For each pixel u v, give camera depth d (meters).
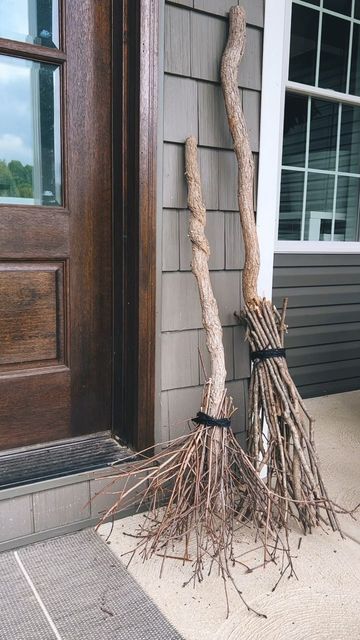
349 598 1.35
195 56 1.67
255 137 1.84
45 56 1.56
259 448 1.64
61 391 1.75
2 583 1.37
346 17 2.86
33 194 1.65
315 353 3.04
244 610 1.30
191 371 1.81
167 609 1.29
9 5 1.52
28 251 1.62
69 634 1.21
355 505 1.83
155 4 1.55
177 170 1.69
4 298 1.60
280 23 1.82
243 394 1.96
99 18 1.63
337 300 3.06
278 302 2.85
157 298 1.70
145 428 1.73
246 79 1.79
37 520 1.54
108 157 1.72
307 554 1.54
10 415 1.66
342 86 2.92
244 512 1.57
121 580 1.39
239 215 1.82
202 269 1.61
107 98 1.69
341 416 2.76
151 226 1.65
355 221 3.12
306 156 2.87
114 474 1.63
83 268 1.73
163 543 1.51
